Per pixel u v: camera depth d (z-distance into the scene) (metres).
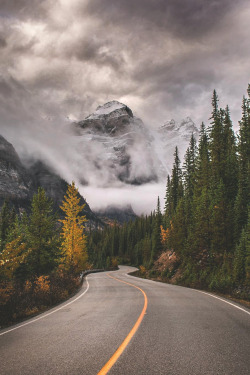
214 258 25.75
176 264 36.09
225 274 20.39
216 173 36.00
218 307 10.34
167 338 5.57
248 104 39.84
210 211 28.75
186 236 36.44
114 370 3.83
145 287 20.36
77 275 28.55
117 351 4.70
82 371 3.85
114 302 12.05
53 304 13.27
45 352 4.87
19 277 20.77
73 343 5.39
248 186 28.06
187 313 8.77
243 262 18.14
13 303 10.48
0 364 4.33
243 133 37.91
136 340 5.42
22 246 11.86
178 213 39.06
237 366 3.97
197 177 40.59
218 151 37.09
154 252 55.44
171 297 13.62
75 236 31.06
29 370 3.99
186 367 3.93
